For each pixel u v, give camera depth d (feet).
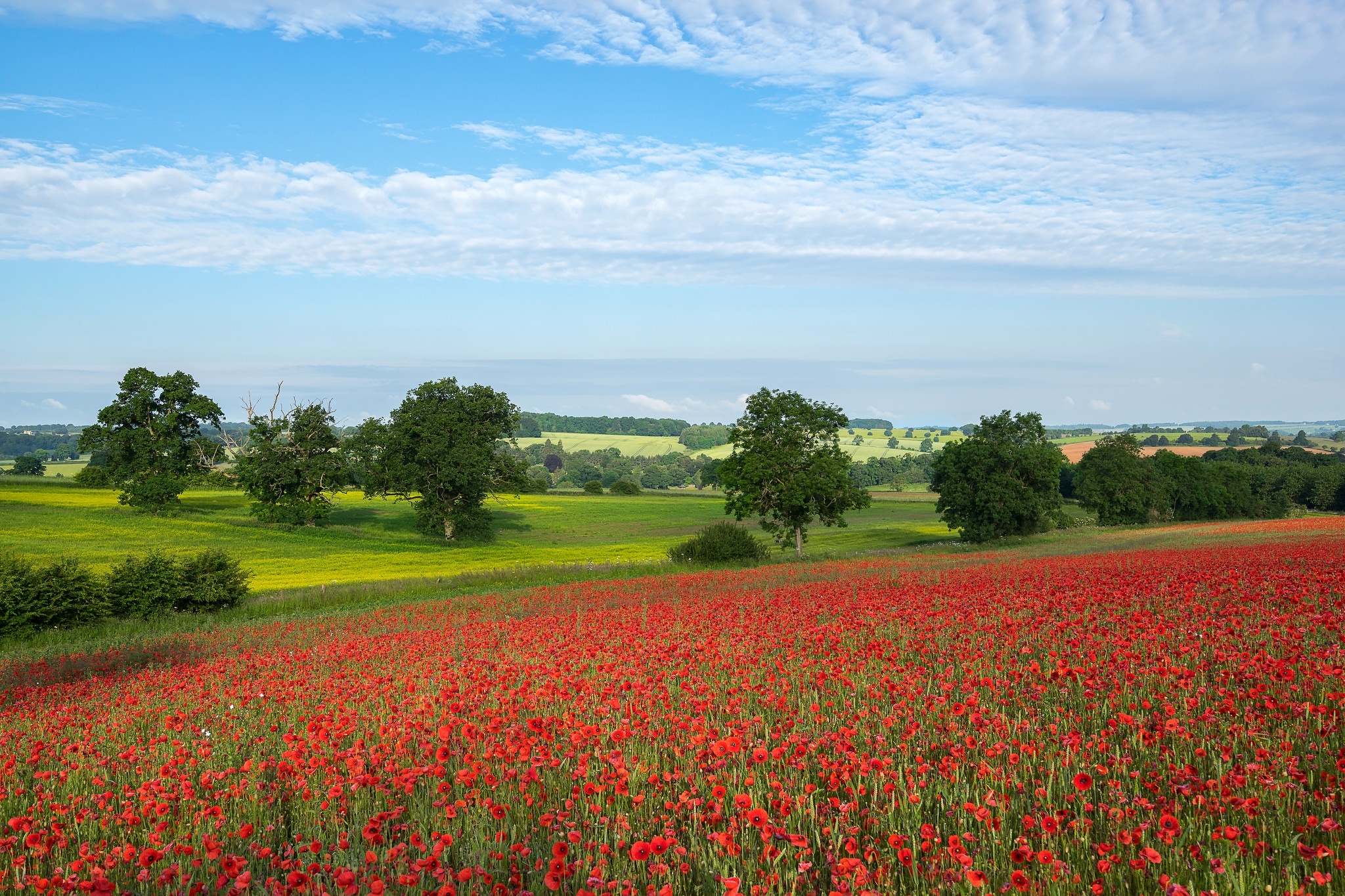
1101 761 23.79
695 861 19.26
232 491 327.88
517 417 284.82
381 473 263.49
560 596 105.50
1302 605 45.96
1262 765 20.70
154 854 19.27
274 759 29.53
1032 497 221.87
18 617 100.17
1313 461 442.91
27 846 21.89
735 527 161.17
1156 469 309.83
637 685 34.94
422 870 17.95
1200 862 17.06
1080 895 16.63
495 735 28.48
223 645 82.69
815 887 18.39
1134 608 50.24
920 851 18.24
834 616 59.21
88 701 50.83
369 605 116.16
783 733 27.86
